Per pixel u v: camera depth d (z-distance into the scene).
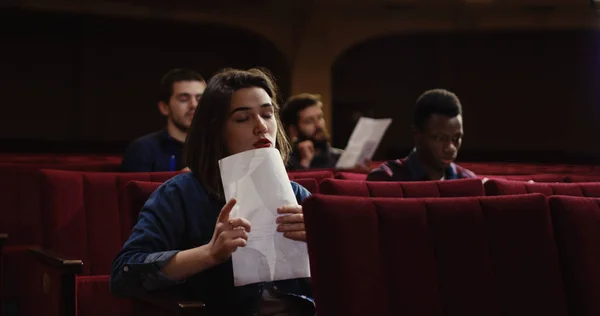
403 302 1.41
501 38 13.00
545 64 12.98
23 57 11.66
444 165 2.82
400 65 13.11
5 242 2.61
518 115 13.09
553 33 12.83
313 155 4.27
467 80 13.10
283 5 12.02
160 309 1.59
